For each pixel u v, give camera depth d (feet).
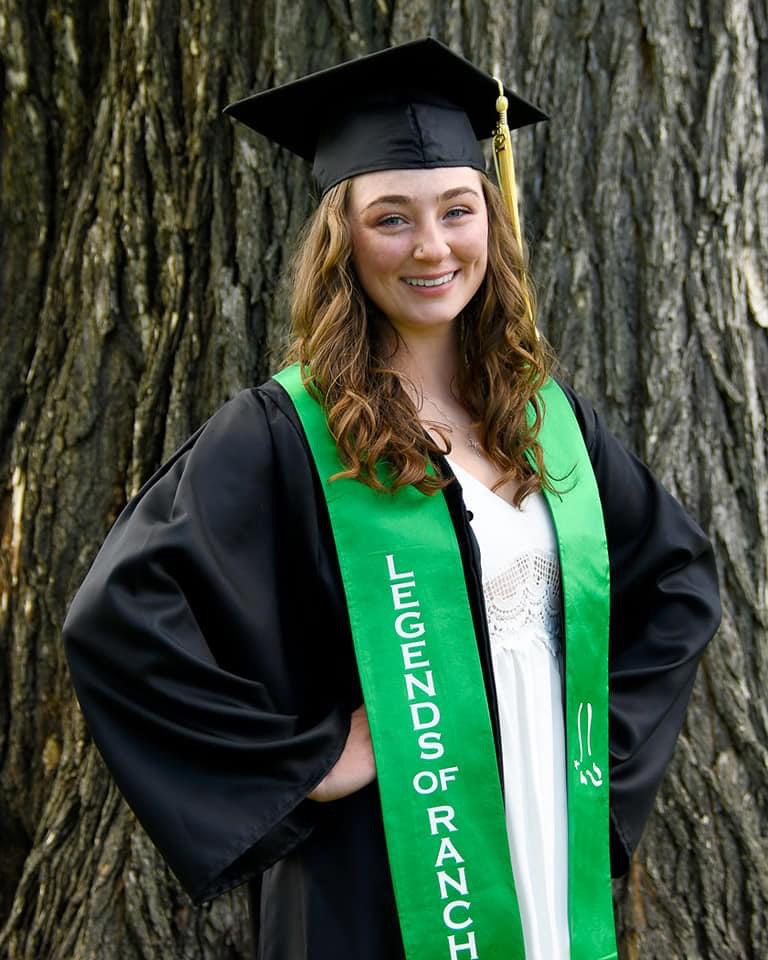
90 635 7.63
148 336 11.75
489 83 8.86
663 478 11.20
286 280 11.29
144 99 11.58
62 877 11.58
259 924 9.02
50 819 11.78
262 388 8.48
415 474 8.08
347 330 8.41
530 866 8.23
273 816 7.63
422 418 8.76
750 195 11.30
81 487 11.93
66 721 11.98
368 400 8.18
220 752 7.61
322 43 11.28
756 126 11.33
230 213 11.48
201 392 11.55
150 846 11.26
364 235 8.38
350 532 8.10
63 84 12.25
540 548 8.59
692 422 11.25
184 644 7.62
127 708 7.64
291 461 8.16
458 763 7.93
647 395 11.25
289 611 8.27
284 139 9.43
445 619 8.05
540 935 8.17
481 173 8.87
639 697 9.01
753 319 11.29
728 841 11.07
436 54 8.34
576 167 11.34
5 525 12.35
